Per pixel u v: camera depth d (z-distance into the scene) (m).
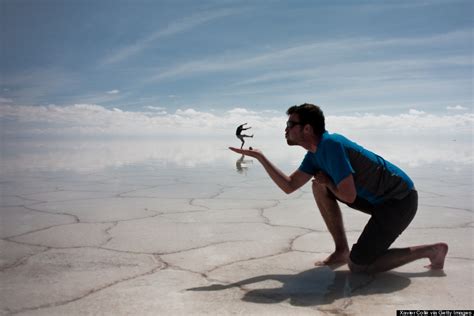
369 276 2.05
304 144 2.04
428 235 2.80
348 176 1.89
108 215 3.55
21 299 1.77
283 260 2.31
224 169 7.73
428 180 5.71
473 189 4.89
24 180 6.01
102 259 2.33
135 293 1.84
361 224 3.22
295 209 3.84
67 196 4.58
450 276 2.04
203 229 3.05
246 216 3.52
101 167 8.12
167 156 11.52
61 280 2.00
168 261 2.30
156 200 4.33
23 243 2.67
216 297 1.79
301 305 1.70
